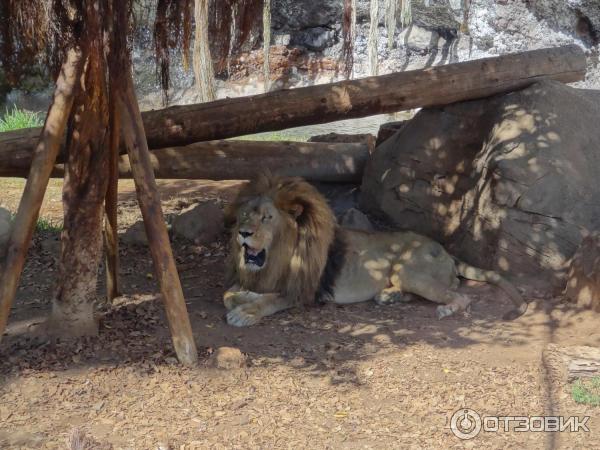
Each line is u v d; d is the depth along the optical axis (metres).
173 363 5.41
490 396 5.03
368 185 9.21
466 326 6.32
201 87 14.73
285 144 9.42
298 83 24.25
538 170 7.25
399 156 8.75
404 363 5.55
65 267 5.68
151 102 21.64
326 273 6.79
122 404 4.87
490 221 7.48
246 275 6.63
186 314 5.41
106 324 6.09
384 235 7.13
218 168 9.04
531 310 6.60
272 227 6.42
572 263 6.72
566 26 22.75
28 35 5.29
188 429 4.58
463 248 7.82
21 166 8.05
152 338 5.87
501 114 7.94
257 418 4.73
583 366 5.15
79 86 5.29
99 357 5.49
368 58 24.55
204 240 8.57
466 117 8.38
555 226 7.10
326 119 8.28
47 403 4.85
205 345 5.80
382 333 6.16
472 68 8.26
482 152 7.92
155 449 4.34
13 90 21.72
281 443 4.45
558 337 6.04
